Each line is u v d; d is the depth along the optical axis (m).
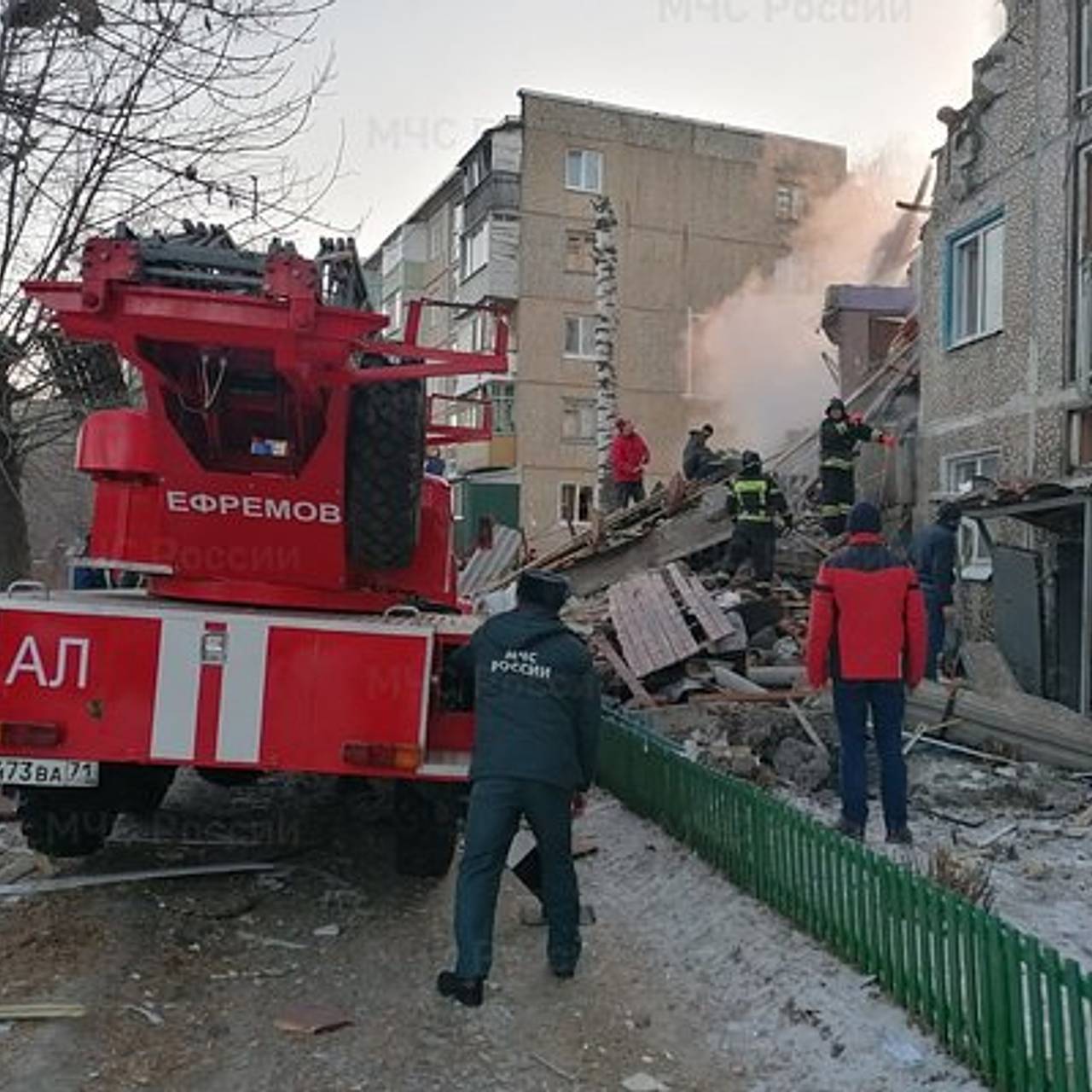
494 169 34.91
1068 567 11.19
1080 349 11.70
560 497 34.81
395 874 6.14
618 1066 4.10
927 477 14.76
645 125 36.50
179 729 4.99
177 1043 4.21
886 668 6.15
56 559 11.76
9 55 7.09
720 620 9.80
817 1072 4.01
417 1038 4.30
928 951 4.21
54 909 5.51
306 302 4.84
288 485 5.53
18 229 8.39
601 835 7.04
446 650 5.28
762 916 5.39
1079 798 7.54
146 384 5.33
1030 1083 3.65
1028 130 12.86
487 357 5.40
